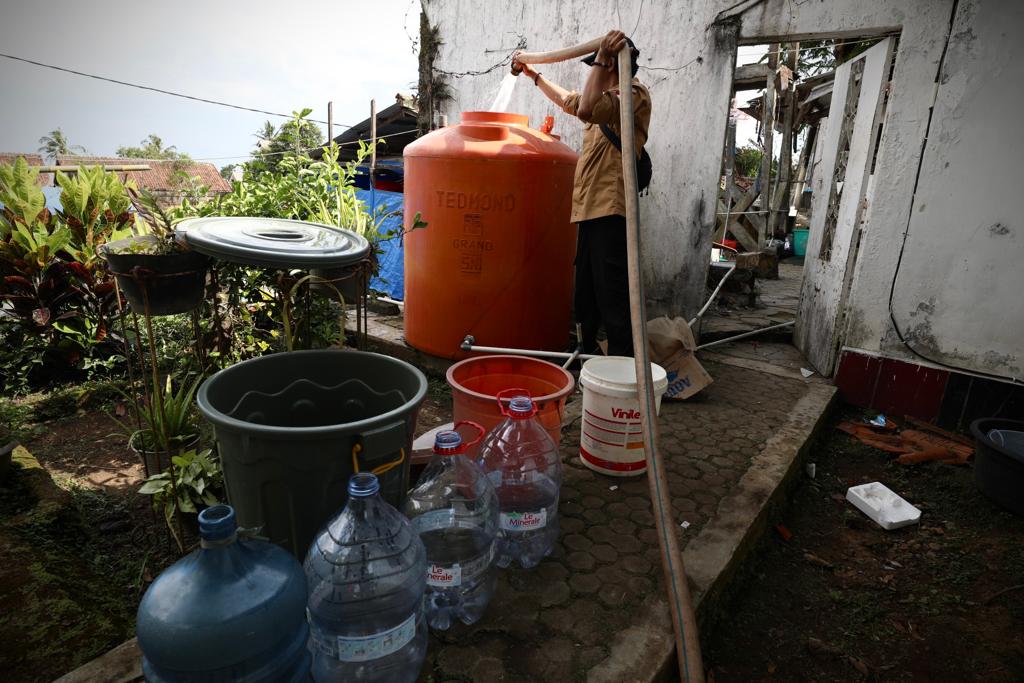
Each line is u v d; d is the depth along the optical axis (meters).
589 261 3.40
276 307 3.11
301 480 1.47
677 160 3.79
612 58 2.77
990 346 3.13
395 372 1.87
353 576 1.30
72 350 3.78
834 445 3.23
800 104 10.84
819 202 4.24
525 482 1.89
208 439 2.49
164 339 3.93
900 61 3.09
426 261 3.60
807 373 3.85
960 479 2.86
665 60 3.71
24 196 3.99
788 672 1.84
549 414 2.06
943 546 2.43
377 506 1.35
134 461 2.90
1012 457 2.52
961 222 3.09
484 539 1.63
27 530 2.02
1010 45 2.79
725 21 3.46
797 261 11.20
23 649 1.53
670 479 2.46
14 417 3.32
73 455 2.97
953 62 2.95
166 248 1.98
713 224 3.74
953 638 1.98
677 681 1.62
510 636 1.58
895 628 2.03
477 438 2.07
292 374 1.90
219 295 2.83
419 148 3.48
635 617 1.66
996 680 1.82
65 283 3.89
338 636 1.28
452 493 1.62
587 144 3.22
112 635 1.64
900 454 3.09
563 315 3.79
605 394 2.35
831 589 2.21
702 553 1.97
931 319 3.28
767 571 2.29
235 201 3.54
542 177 3.37
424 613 1.55
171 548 2.19
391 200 5.65
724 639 1.96
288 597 1.12
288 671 1.17
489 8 4.46
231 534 1.11
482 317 3.56
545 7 4.16
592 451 2.47
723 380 3.73
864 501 2.66
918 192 3.17
